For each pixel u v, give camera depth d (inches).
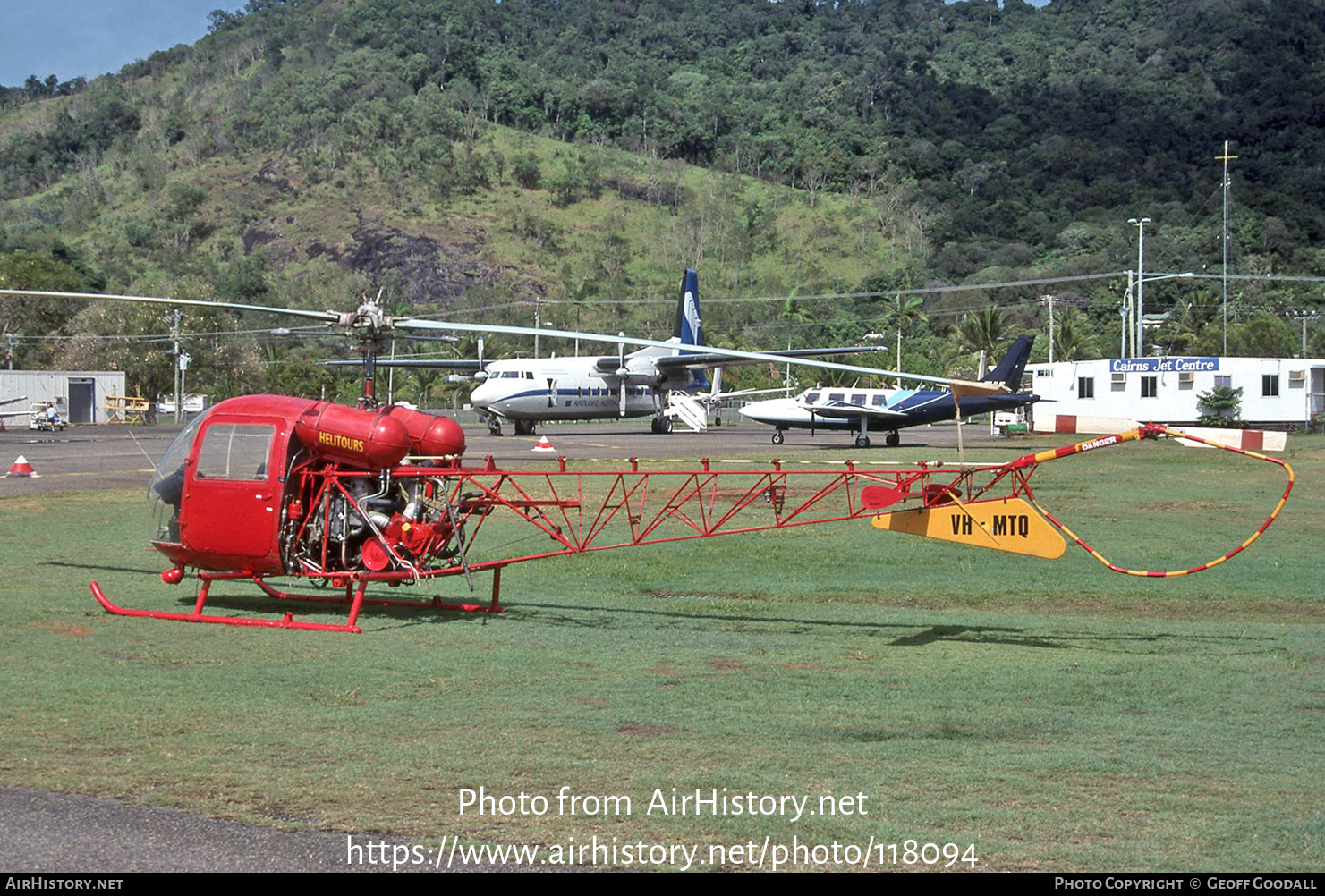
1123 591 583.5
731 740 308.5
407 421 493.4
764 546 745.6
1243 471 1412.4
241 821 242.4
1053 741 312.0
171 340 3464.6
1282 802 261.9
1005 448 1791.3
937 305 5595.5
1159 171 7362.2
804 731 319.6
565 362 2214.6
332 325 494.6
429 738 306.0
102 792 258.2
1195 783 275.1
